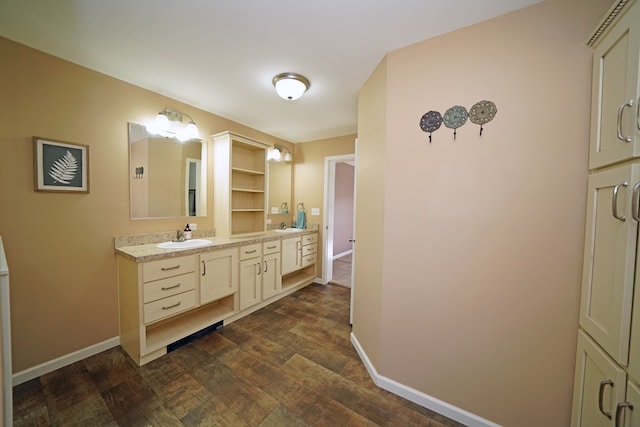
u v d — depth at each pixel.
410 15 1.32
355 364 1.93
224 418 1.42
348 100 2.46
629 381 0.83
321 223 3.92
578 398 1.13
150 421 1.39
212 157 2.83
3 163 1.56
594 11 1.11
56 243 1.78
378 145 1.75
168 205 2.44
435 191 1.48
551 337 1.23
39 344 1.72
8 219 1.59
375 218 1.79
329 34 1.50
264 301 3.03
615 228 0.90
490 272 1.35
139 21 1.40
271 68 1.89
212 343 2.19
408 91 1.56
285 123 3.18
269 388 1.66
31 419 1.38
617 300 0.87
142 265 1.83
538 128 1.22
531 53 1.23
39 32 1.49
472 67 1.37
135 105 2.16
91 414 1.42
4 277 0.95
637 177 0.80
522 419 1.30
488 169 1.34
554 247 1.21
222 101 2.50
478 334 1.39
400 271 1.60
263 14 1.34
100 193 1.98
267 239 2.95
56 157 1.75
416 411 1.50
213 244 2.37
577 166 1.15
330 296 3.38
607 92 0.98
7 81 1.56
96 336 1.97
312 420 1.42
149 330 2.17
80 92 1.86
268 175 3.57
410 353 1.59
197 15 1.36
